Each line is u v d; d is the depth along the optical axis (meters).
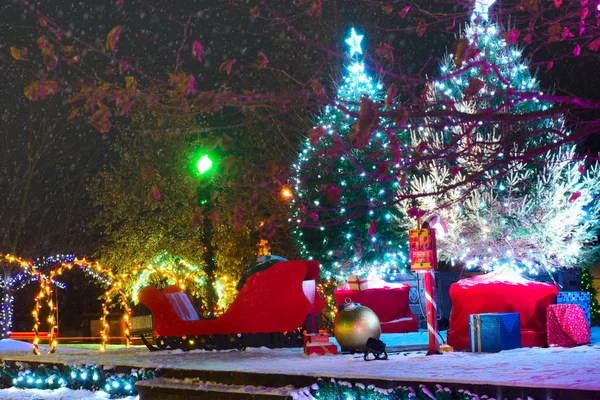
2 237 30.88
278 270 15.21
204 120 25.31
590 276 20.45
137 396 11.66
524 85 16.47
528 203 17.12
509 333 12.11
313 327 15.75
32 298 41.69
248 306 15.20
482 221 17.16
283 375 9.34
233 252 24.77
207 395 9.90
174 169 25.28
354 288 18.22
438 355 11.66
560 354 10.84
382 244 20.89
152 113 25.25
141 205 25.67
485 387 7.41
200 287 24.77
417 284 18.89
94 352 15.98
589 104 4.99
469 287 12.95
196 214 6.16
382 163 5.71
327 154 5.79
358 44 20.25
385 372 9.06
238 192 24.39
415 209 7.79
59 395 12.64
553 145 5.22
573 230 17.94
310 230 21.44
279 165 6.23
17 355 15.67
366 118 4.76
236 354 14.02
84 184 29.41
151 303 15.63
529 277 18.64
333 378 8.73
